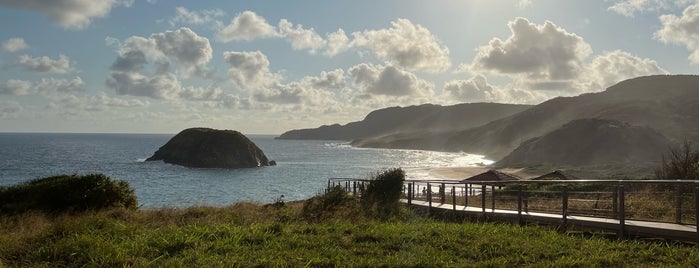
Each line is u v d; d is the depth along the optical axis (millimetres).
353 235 10398
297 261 8359
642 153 115375
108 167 120250
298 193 65688
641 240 10312
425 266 8148
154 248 9078
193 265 8078
